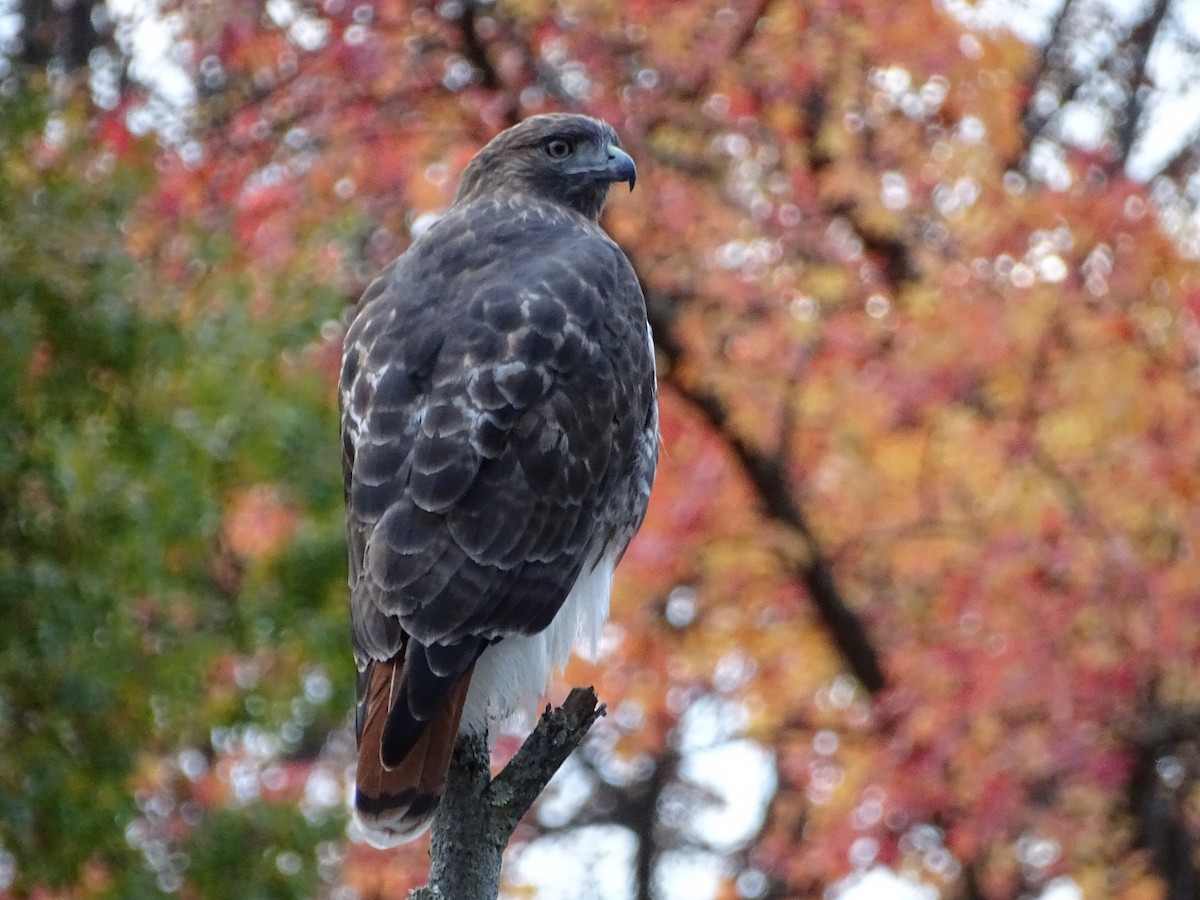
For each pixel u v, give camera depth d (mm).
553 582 7078
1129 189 15336
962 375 15312
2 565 11867
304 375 12836
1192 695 14344
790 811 15938
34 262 12148
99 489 12078
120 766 12273
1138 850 15070
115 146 13414
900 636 16312
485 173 9398
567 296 7492
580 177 9312
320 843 12859
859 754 15211
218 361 12445
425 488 6898
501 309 7348
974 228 16266
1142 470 14594
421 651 6641
